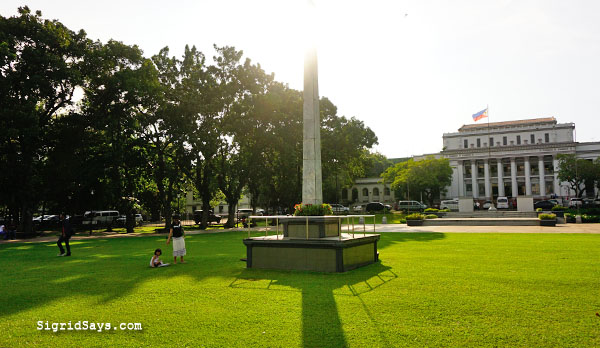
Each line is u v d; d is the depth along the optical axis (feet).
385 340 17.06
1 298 26.11
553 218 103.45
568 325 18.61
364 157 165.58
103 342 17.52
